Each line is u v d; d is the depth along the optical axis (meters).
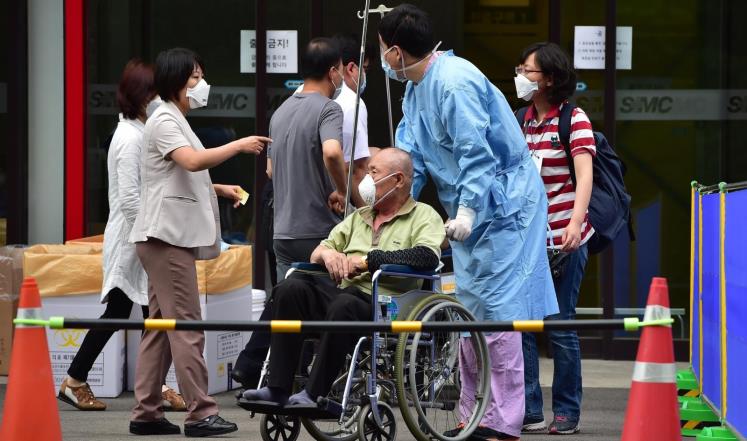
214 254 12.91
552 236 12.90
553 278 12.89
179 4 18.88
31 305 9.21
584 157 12.77
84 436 12.80
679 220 18.77
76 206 18.83
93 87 18.91
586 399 15.48
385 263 11.13
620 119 18.72
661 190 18.75
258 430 13.20
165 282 12.56
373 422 11.28
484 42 19.00
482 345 11.52
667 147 18.73
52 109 18.84
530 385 13.09
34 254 15.53
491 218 11.54
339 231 11.96
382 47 11.52
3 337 16.78
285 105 13.56
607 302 18.70
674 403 8.57
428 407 11.35
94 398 14.62
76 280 15.47
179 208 12.51
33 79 18.83
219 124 18.94
